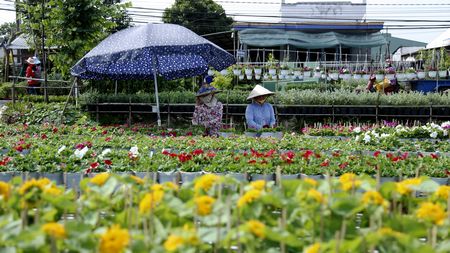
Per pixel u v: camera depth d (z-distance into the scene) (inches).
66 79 765.9
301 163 264.8
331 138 428.5
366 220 115.0
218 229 89.0
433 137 424.2
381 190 113.3
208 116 491.8
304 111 590.6
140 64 615.8
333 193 107.3
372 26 1184.2
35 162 263.7
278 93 602.9
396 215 101.7
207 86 495.2
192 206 101.4
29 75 716.0
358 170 249.0
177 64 625.9
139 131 483.2
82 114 589.6
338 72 789.2
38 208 107.3
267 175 237.0
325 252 89.3
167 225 101.6
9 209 107.0
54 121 566.6
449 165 263.9
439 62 872.9
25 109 586.9
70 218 129.0
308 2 1406.3
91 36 627.2
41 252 85.7
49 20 623.2
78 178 234.5
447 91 692.1
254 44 1145.4
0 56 1256.8
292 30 1180.5
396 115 577.6
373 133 381.1
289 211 102.0
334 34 1172.5
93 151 291.7
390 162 269.0
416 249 83.0
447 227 97.3
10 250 84.5
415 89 766.5
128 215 107.2
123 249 85.6
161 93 608.4
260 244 92.6
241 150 332.8
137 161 270.1
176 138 386.6
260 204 101.0
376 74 759.7
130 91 677.3
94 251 87.7
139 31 512.4
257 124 440.8
